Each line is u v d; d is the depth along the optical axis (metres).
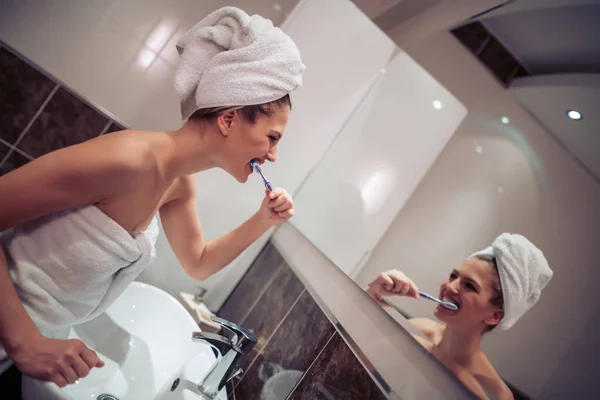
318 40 1.36
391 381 0.69
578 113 0.85
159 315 1.15
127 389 0.98
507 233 0.81
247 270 1.49
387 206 1.16
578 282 0.63
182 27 1.30
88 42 1.25
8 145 1.24
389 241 1.07
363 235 1.15
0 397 0.85
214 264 1.06
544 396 0.60
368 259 1.08
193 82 0.79
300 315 1.03
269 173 1.41
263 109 0.77
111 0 1.24
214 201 1.39
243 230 1.05
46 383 0.66
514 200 0.87
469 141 1.09
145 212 0.82
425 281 0.89
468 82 1.21
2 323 0.65
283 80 0.76
